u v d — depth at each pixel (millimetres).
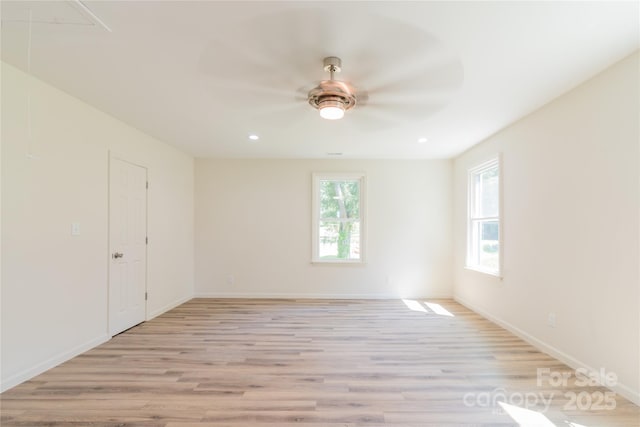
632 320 2100
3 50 2049
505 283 3596
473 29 1788
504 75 2332
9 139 2271
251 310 4422
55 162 2635
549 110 2857
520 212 3309
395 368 2615
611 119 2236
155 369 2582
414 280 5199
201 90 2609
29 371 2400
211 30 1815
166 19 1717
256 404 2086
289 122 3381
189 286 5086
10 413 1978
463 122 3363
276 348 3039
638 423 1894
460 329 3607
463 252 4777
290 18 1705
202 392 2230
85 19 1714
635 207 2074
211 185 5254
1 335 2221
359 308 4535
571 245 2617
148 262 3965
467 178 4637
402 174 5234
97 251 3100
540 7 1601
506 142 3551
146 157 3902
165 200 4363
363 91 2572
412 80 2391
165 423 1890
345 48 1984
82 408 2033
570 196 2625
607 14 1648
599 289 2348
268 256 5250
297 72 2289
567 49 1996
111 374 2490
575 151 2562
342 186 5324
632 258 2096
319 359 2789
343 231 5305
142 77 2402
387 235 5215
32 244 2436
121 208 3457
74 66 2252
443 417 1957
